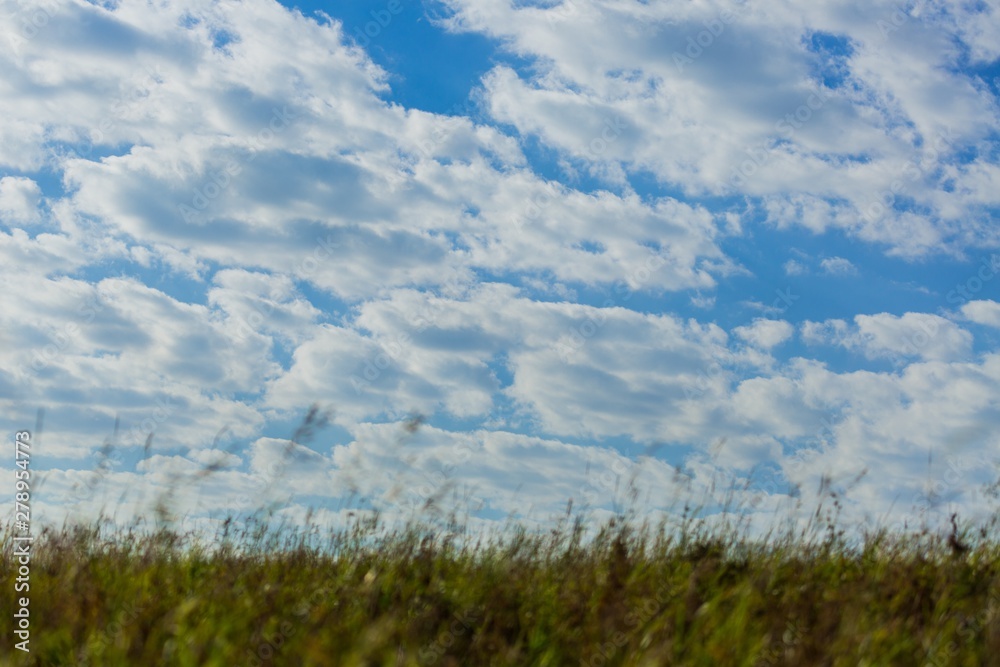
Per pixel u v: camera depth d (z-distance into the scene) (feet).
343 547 26.61
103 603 20.74
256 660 17.99
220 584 22.30
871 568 24.08
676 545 25.70
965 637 19.77
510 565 23.90
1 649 19.26
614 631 19.07
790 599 20.94
